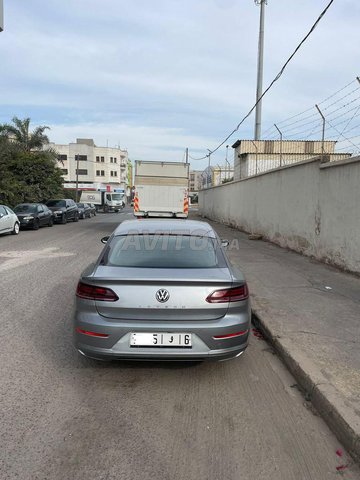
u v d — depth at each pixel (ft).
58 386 12.34
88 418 10.62
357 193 27.35
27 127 127.54
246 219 62.08
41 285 25.70
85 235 62.13
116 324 11.62
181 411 11.10
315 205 34.27
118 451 9.25
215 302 11.77
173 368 13.84
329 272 28.84
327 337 15.74
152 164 58.23
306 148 94.27
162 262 13.07
